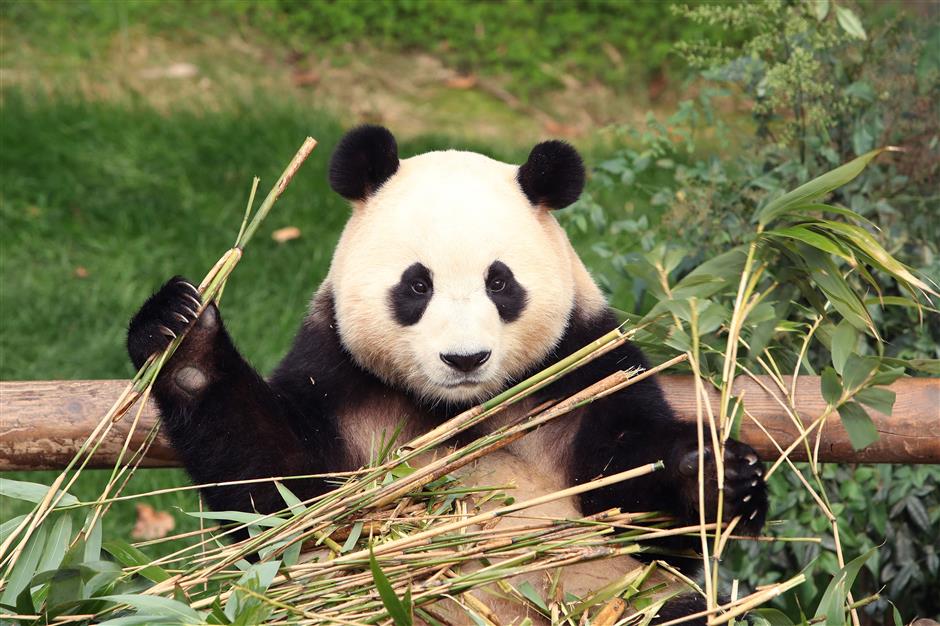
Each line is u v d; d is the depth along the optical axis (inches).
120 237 631.2
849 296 279.6
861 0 404.5
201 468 282.7
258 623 223.5
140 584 253.0
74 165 681.0
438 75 909.2
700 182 406.3
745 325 302.7
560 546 252.1
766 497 267.3
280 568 243.0
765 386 300.7
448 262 283.0
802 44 391.9
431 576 249.9
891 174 383.2
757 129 406.9
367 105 858.8
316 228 642.8
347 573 247.9
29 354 542.0
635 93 904.3
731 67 401.7
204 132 721.6
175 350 274.2
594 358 282.5
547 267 294.2
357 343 296.7
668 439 277.9
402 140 779.4
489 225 286.7
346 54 909.2
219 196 669.3
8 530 249.8
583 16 951.0
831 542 374.0
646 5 943.7
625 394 296.8
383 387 307.9
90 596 239.1
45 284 590.2
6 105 729.0
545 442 302.5
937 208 379.9
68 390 303.6
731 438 268.8
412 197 293.4
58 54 848.9
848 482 372.2
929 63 387.5
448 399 297.9
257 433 283.0
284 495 265.7
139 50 867.4
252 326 557.3
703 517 250.7
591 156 748.0
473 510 275.6
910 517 381.1
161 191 669.3
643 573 266.2
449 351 276.4
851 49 395.5
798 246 286.4
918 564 382.0
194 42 890.1
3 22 875.4
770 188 380.2
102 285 589.0
